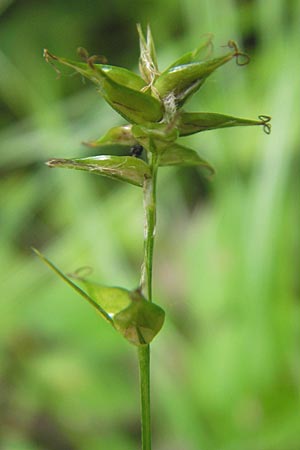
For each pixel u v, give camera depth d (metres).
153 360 0.11
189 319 0.12
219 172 0.12
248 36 0.14
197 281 0.11
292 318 0.11
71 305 0.11
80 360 0.12
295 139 0.11
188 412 0.10
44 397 0.11
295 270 0.12
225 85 0.12
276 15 0.12
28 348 0.12
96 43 0.17
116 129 0.06
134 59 0.17
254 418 0.10
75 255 0.12
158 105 0.05
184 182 0.15
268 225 0.11
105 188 0.15
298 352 0.10
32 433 0.12
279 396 0.10
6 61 0.15
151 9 0.16
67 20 0.17
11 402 0.12
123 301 0.05
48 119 0.14
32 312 0.12
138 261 0.13
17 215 0.14
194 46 0.12
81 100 0.14
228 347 0.11
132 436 0.11
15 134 0.15
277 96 0.11
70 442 0.12
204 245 0.11
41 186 0.14
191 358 0.11
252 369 0.10
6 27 0.17
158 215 0.15
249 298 0.11
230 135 0.12
